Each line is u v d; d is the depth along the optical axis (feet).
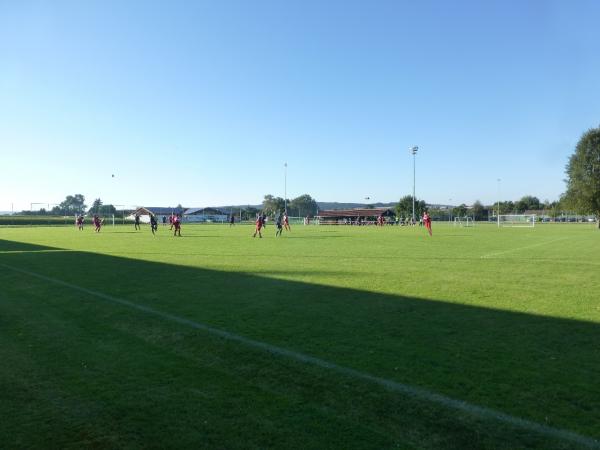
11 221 269.03
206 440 11.89
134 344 20.36
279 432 12.25
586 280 38.06
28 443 11.87
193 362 17.98
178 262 52.08
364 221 329.93
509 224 293.23
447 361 17.46
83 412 13.57
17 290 33.94
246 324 23.25
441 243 89.71
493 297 30.27
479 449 11.31
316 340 20.39
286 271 43.83
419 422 12.71
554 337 20.65
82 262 52.13
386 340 20.34
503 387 14.88
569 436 11.75
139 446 11.67
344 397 14.42
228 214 432.25
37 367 17.37
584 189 215.92
